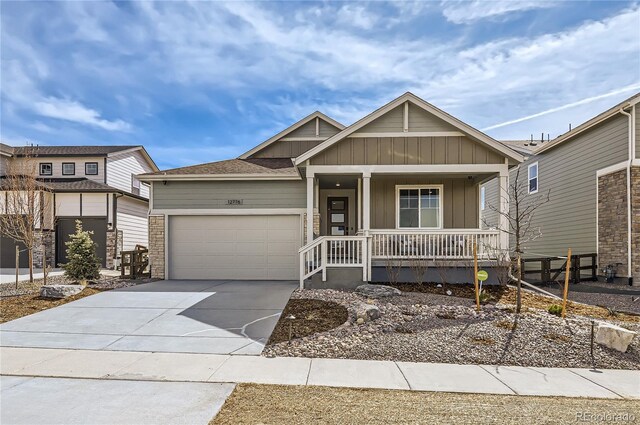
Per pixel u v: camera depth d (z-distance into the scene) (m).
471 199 12.17
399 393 3.86
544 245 15.64
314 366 4.65
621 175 11.34
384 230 10.17
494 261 9.49
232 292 9.19
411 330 5.98
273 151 15.77
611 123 11.85
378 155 10.33
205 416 3.31
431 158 10.27
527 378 4.33
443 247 10.58
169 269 12.02
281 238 12.03
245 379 4.21
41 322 6.61
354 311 6.93
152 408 3.48
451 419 3.27
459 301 7.83
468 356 5.02
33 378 4.25
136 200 18.62
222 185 12.12
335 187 13.22
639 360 4.94
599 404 3.64
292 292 8.97
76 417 3.30
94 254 11.33
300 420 3.22
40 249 15.66
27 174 11.86
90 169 18.97
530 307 7.56
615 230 11.57
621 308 7.99
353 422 3.19
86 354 5.08
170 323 6.55
